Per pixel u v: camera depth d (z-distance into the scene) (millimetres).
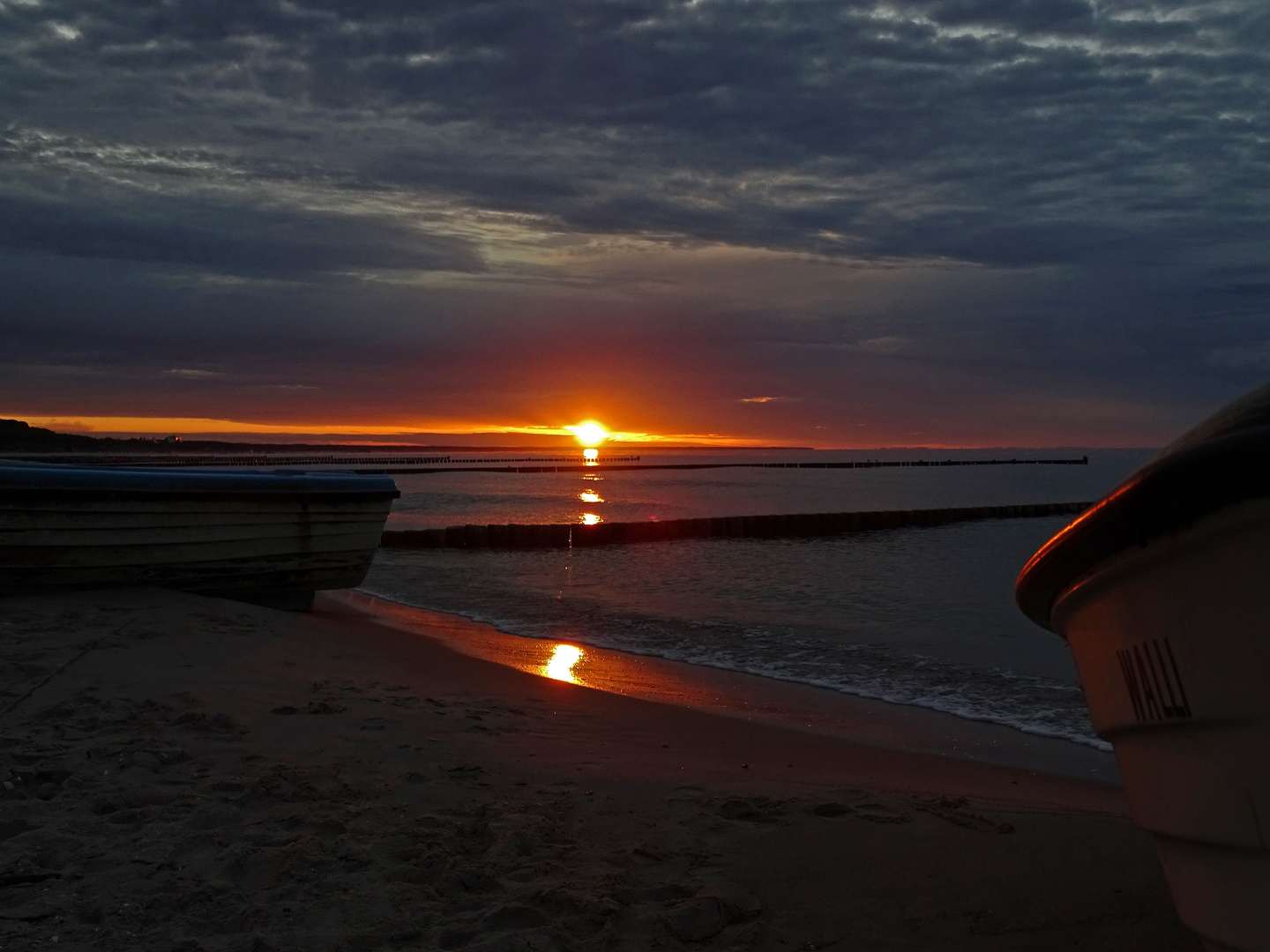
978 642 11602
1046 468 114625
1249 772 2211
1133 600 2461
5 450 112438
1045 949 3227
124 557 9578
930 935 3373
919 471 107500
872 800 4988
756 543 28891
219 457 114125
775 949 3289
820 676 9617
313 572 10914
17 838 3930
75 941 3174
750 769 5824
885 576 19250
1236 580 2084
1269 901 2275
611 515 43188
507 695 7613
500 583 18266
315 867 3729
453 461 138375
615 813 4582
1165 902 3535
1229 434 2010
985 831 4434
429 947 3199
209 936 3232
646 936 3342
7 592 9156
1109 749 6902
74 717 5648
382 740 5625
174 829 4051
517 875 3736
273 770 4820
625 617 13578
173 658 7352
